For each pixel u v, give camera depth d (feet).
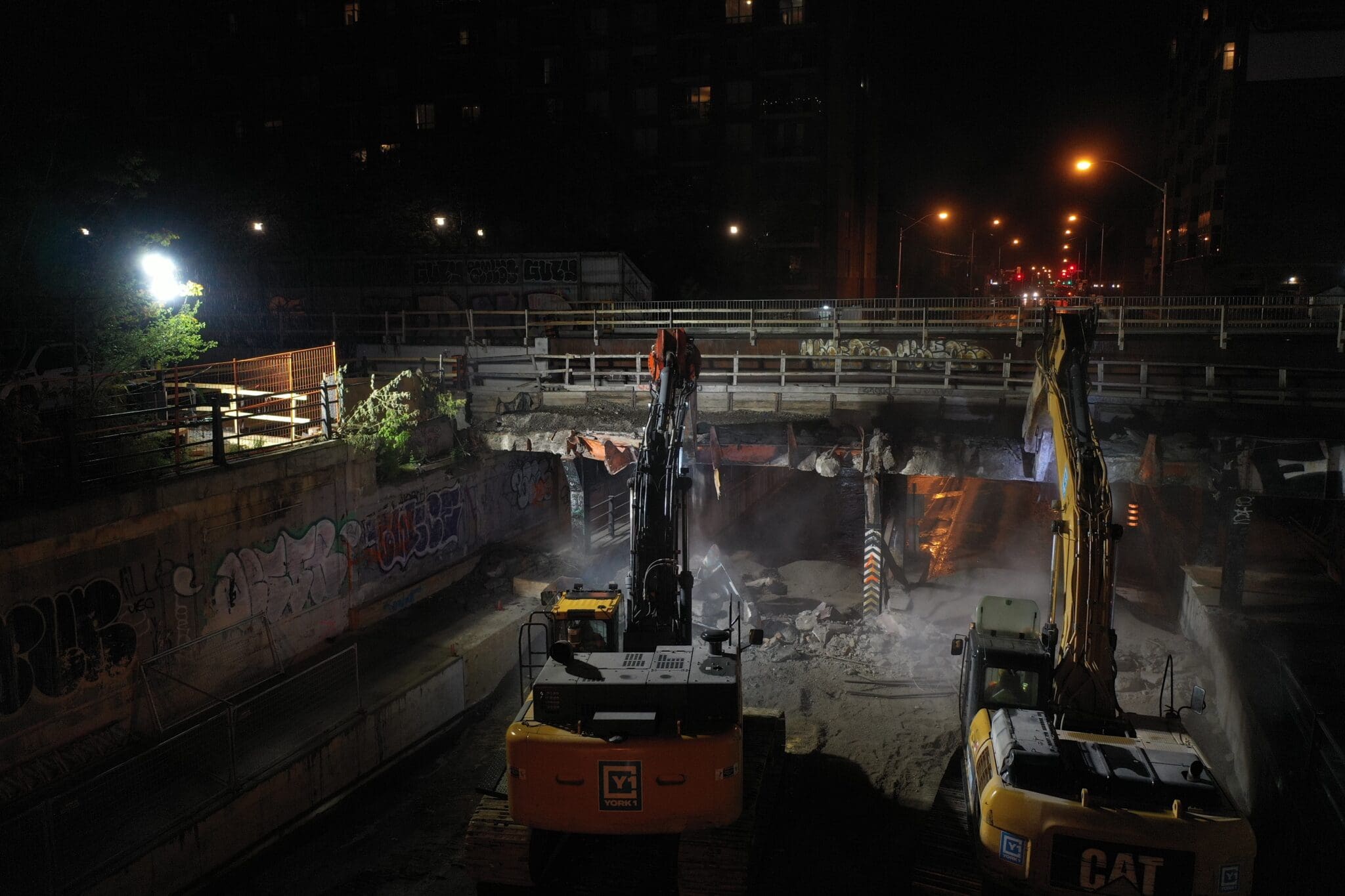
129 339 61.11
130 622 45.06
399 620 61.98
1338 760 37.50
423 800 48.60
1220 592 60.39
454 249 146.92
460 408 71.61
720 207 186.09
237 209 132.87
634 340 90.89
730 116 191.11
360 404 63.87
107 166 71.92
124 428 49.80
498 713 58.34
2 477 42.60
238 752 44.86
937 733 53.52
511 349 89.92
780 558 88.33
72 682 42.55
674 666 35.88
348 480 58.95
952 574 76.07
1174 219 253.03
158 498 45.88
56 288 60.13
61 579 41.83
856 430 65.00
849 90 203.72
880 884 40.63
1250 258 179.32
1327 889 31.22
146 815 39.50
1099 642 37.52
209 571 49.16
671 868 40.11
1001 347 83.56
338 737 46.88
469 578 69.72
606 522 85.76
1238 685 47.24
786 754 49.83
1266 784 40.47
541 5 195.21
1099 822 30.68
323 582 57.31
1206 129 198.49
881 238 259.39
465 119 199.72
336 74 202.59
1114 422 62.44
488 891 38.06
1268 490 54.95
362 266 126.11
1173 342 77.46
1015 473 59.77
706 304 129.70
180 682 44.24
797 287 188.44
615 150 171.12
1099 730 36.81
